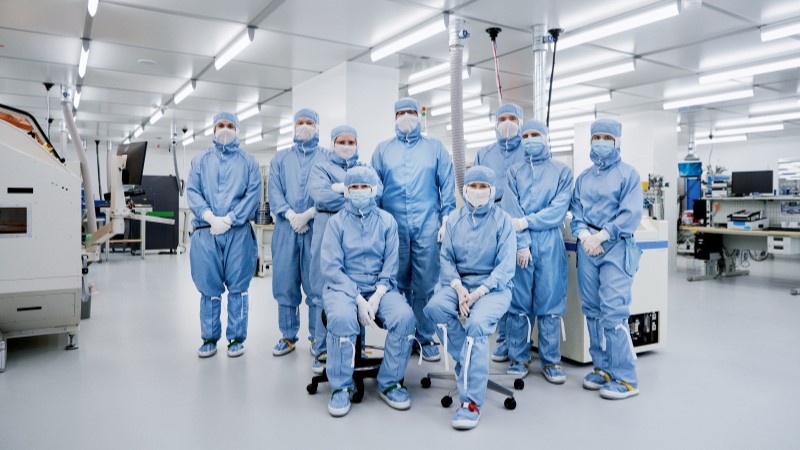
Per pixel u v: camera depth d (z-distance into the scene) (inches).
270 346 128.6
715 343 130.6
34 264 111.7
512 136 112.0
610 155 98.2
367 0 137.5
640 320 122.9
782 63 190.7
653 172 279.4
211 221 112.6
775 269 278.1
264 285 221.8
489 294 86.9
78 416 84.7
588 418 85.0
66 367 110.1
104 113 301.4
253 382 102.1
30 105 276.8
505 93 248.5
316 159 118.3
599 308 99.5
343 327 87.0
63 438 76.6
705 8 143.2
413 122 108.6
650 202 241.3
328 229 94.8
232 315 120.6
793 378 104.2
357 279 93.7
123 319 154.9
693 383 101.6
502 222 88.9
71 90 241.6
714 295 198.7
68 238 115.9
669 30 161.3
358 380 96.5
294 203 117.0
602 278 96.9
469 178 88.6
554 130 356.8
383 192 111.2
